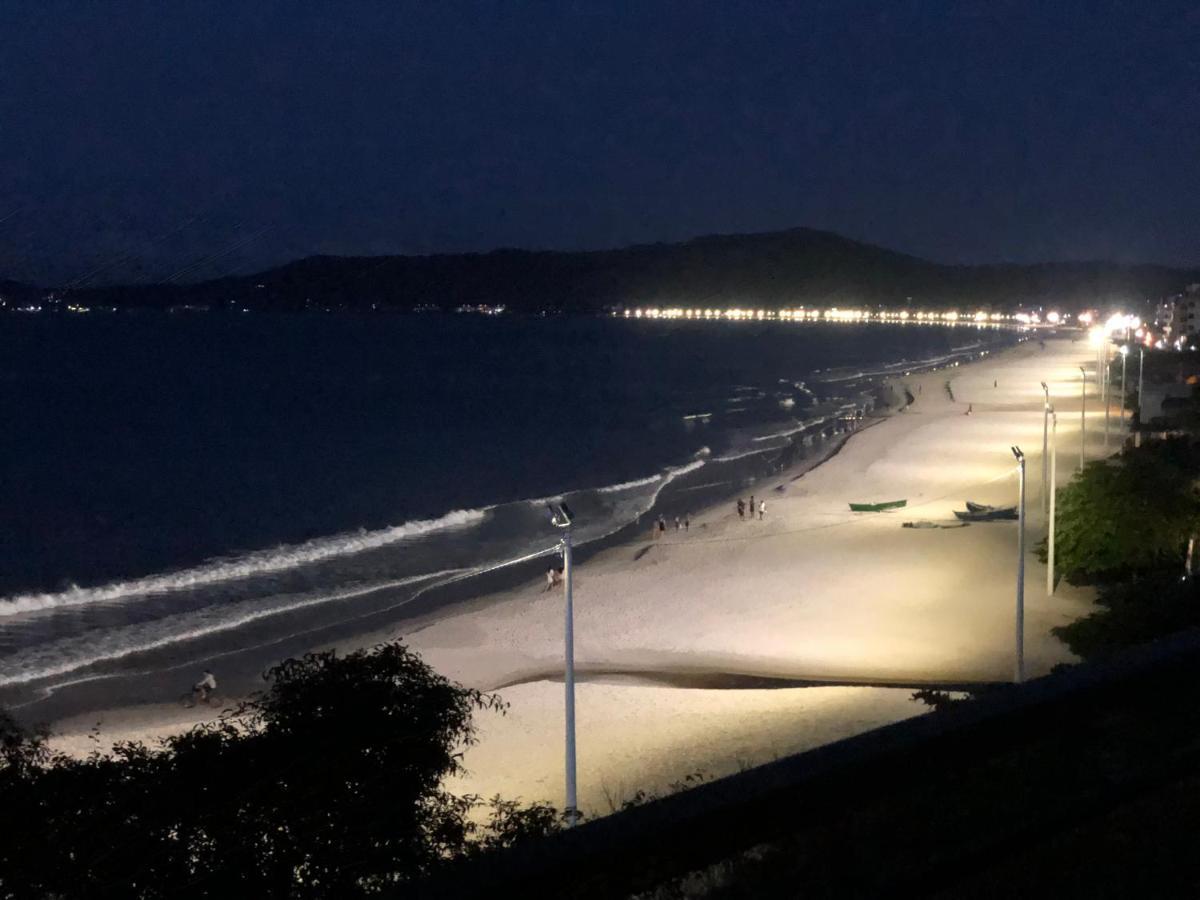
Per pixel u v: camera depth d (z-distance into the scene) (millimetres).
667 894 2562
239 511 54156
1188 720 3350
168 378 125875
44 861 7332
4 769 8148
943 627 27609
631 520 49125
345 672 9430
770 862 2678
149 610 35312
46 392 108625
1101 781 3139
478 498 57406
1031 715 3080
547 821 8508
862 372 144875
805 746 17906
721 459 68625
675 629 29391
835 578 33656
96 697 26641
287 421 92875
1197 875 3055
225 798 7914
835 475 54500
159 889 7359
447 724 9547
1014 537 37812
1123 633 22547
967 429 68562
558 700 22625
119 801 7824
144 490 59906
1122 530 28688
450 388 125438
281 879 7504
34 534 48312
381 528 49250
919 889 2814
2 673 28562
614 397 117562
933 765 2902
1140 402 66188
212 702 26047
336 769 8305
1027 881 2957
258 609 35031
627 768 17688
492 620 31516
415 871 7613
